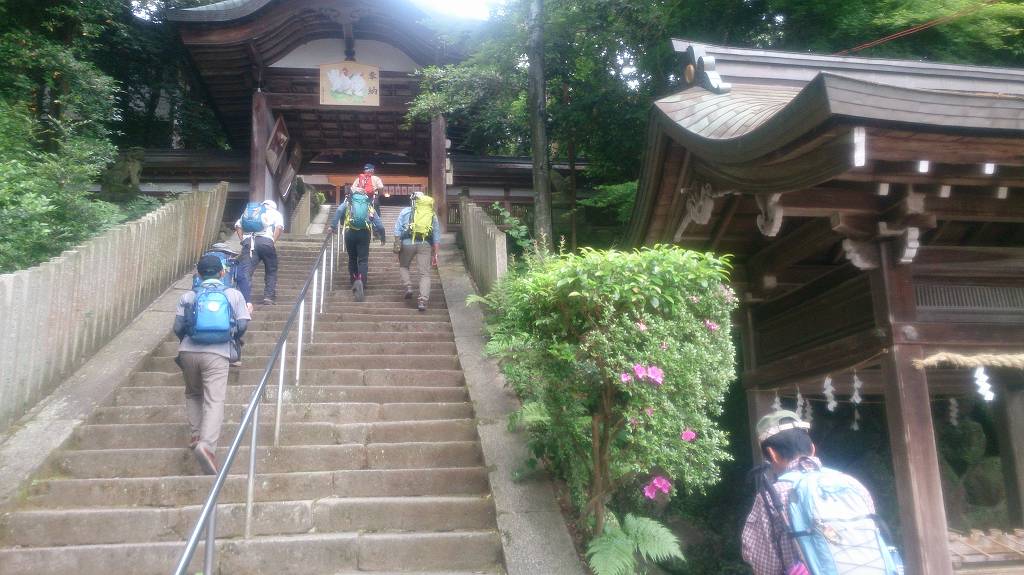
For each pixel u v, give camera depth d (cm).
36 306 525
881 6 807
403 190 2952
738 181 441
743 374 623
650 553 371
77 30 1494
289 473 458
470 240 1059
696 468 369
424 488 461
